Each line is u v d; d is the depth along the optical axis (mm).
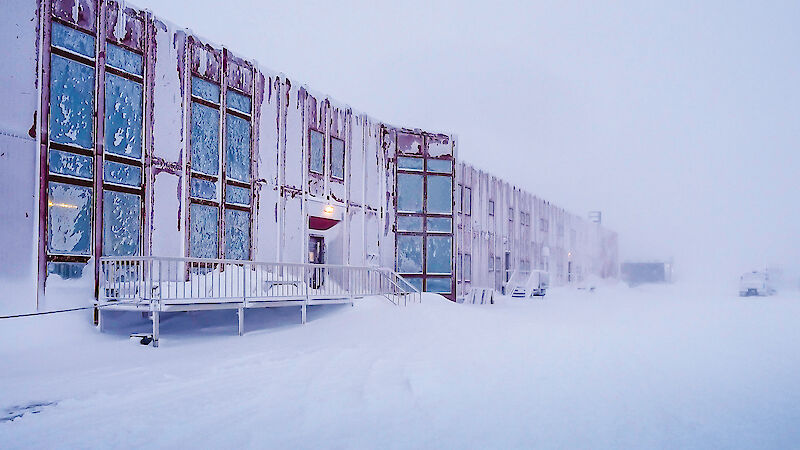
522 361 9883
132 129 13539
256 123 17266
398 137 24250
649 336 14195
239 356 10352
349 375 8516
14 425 5867
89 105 12594
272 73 18016
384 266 23297
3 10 11055
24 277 11164
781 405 6609
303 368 9148
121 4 13391
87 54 12578
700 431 5527
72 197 12156
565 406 6547
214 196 15727
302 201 18984
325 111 20438
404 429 5605
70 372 8867
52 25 11891
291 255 18391
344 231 21047
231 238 16172
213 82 15859
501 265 35250
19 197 11172
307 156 19359
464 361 9844
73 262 12086
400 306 17719
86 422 5953
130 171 13430
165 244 14156
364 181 22453
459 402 6758
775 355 10914
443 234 24781
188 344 11766
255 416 6129
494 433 5465
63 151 12023
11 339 10438
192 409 6461
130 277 12250
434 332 14367
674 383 7961
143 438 5371
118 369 9109
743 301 34062
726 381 8125
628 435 5395
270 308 17344
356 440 5246
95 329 12117
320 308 17484
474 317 17703
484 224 32375
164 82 14375
